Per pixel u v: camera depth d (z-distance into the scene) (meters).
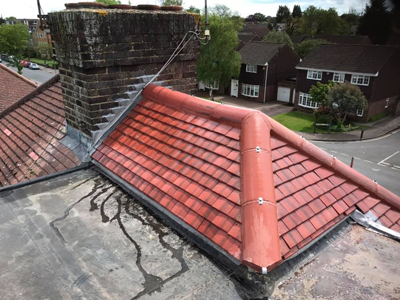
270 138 3.51
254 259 2.49
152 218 3.46
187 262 2.85
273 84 37.84
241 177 3.11
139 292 2.57
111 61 4.43
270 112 33.28
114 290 2.60
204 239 3.00
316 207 3.18
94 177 4.38
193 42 5.22
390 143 24.09
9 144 6.68
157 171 3.74
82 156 4.77
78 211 3.64
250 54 38.44
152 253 2.98
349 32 58.56
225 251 2.78
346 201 3.46
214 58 35.28
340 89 25.88
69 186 4.16
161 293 2.55
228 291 2.55
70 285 2.67
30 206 3.76
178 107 4.36
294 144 3.60
